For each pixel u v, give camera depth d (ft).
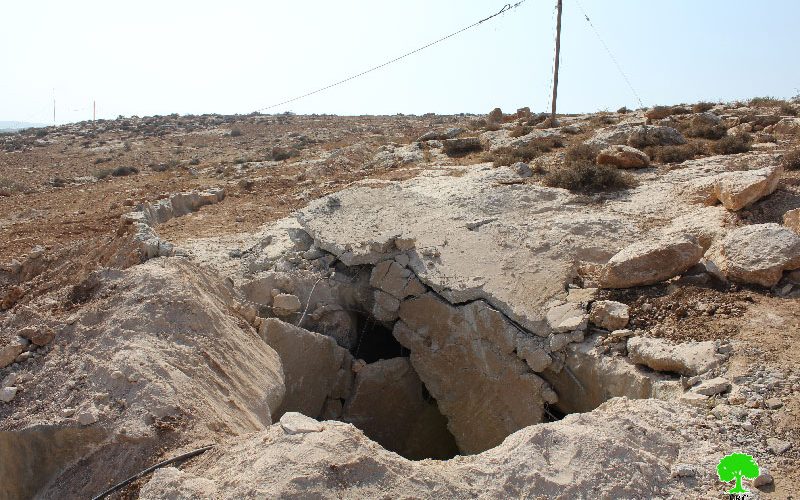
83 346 16.48
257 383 17.89
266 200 39.29
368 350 27.86
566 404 20.86
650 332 19.52
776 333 17.66
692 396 15.31
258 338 20.38
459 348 23.52
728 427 13.82
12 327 17.35
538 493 11.68
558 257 24.49
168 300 17.78
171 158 79.51
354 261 25.96
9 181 57.72
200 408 14.78
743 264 20.56
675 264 21.45
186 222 34.73
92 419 13.85
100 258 23.32
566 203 30.71
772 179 26.40
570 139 47.65
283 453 11.91
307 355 22.97
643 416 14.28
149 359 15.57
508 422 21.68
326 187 41.45
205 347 17.19
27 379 15.51
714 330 18.54
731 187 26.30
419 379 25.58
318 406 23.50
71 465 13.66
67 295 19.01
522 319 21.42
